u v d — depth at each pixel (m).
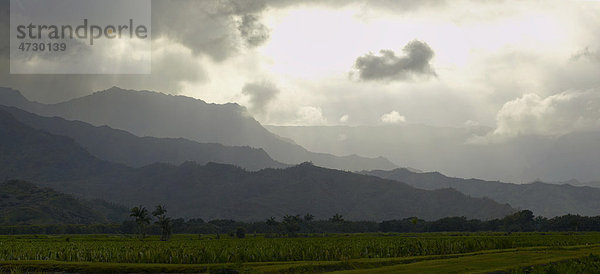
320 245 101.94
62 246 112.31
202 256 80.88
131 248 99.56
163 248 96.06
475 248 102.56
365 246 96.06
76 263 77.00
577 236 172.88
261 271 64.12
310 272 66.19
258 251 87.31
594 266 59.94
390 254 88.69
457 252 97.25
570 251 87.19
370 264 72.25
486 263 65.31
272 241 146.88
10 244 123.06
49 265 75.31
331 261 75.94
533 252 85.25
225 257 80.25
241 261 80.31
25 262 78.31
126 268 72.31
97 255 85.88
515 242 115.44
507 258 72.94
